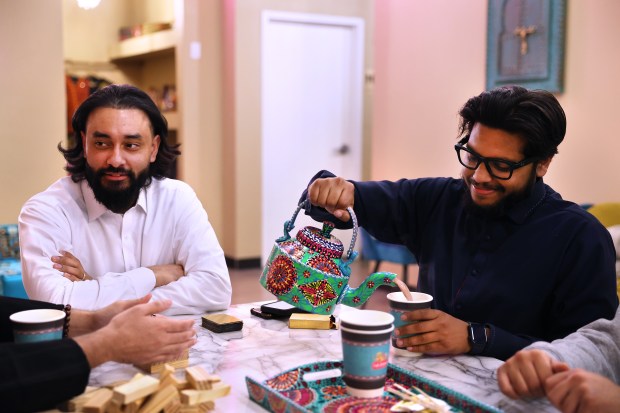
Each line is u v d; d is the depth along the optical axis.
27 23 4.38
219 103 6.16
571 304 1.46
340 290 1.50
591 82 3.97
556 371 1.10
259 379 1.20
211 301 1.79
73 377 1.06
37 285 1.70
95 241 1.89
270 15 6.03
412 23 5.25
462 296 1.56
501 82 4.48
